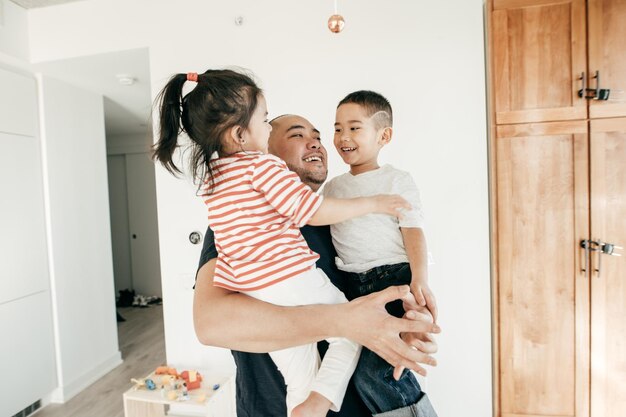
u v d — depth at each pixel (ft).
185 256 7.20
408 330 2.19
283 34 6.72
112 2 7.55
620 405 5.85
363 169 3.26
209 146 2.61
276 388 2.83
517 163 6.00
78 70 8.59
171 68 7.23
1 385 7.66
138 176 17.15
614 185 5.76
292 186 2.44
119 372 10.15
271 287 2.44
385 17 6.40
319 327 2.22
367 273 2.81
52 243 8.87
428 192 6.35
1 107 7.88
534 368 6.09
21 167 8.30
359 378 2.52
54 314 8.89
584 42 5.73
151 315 15.01
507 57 5.93
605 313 5.84
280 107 6.73
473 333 6.32
